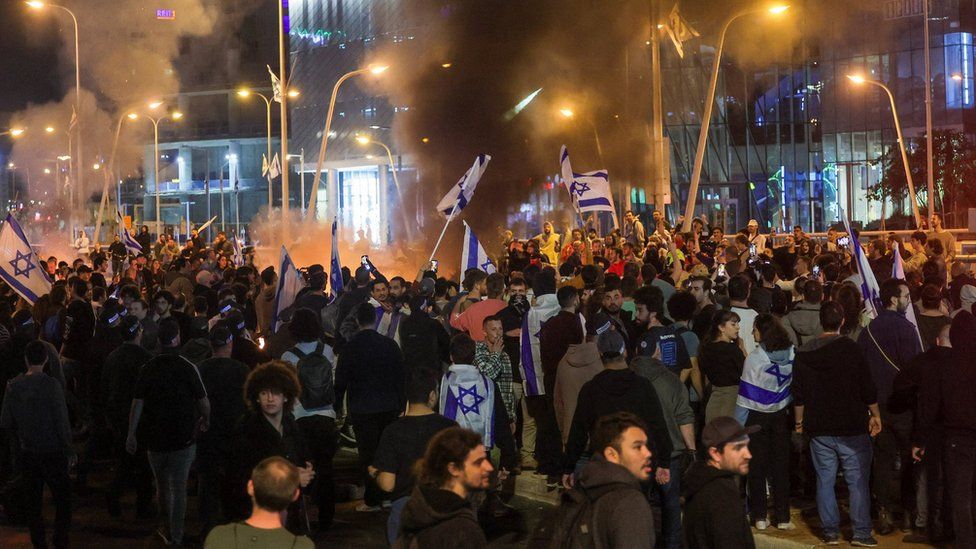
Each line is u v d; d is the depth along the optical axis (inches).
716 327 376.8
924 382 338.6
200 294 584.1
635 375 323.3
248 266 743.1
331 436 396.2
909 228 2469.2
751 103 2731.3
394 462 291.6
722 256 698.8
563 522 209.2
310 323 390.3
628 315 465.1
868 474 355.6
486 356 412.5
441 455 199.6
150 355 461.7
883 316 381.1
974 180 2436.0
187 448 376.2
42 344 381.4
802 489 451.2
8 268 653.9
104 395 441.7
